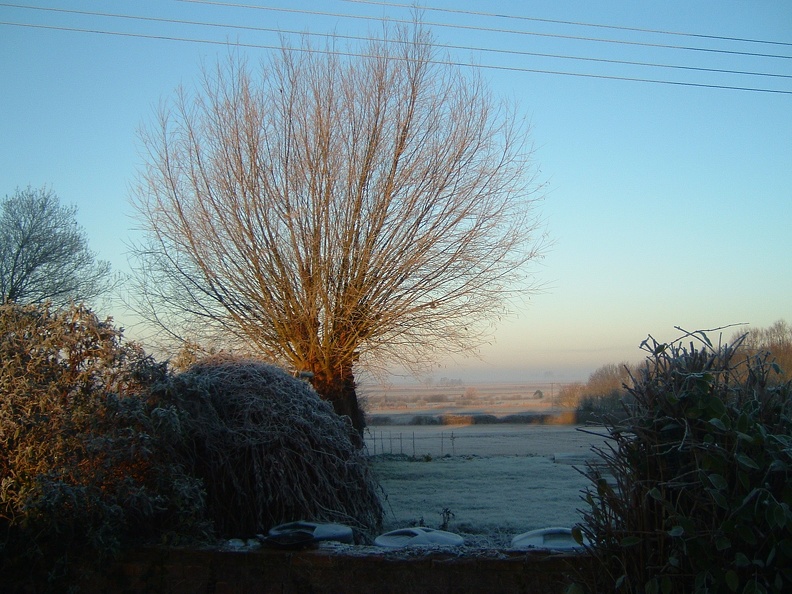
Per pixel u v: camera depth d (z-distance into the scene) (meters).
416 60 17.53
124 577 5.35
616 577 3.90
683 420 3.78
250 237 16.91
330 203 16.83
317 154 16.92
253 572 5.17
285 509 6.45
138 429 5.81
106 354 5.91
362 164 17.06
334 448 7.08
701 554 3.55
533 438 23.00
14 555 5.45
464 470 15.16
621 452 4.00
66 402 5.79
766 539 3.44
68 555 5.43
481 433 25.67
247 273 16.98
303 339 16.75
